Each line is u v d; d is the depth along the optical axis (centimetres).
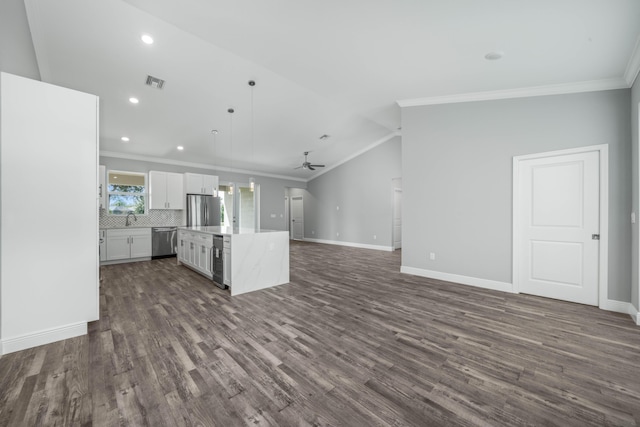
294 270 498
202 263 441
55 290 224
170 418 138
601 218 297
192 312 287
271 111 521
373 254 693
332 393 158
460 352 204
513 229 354
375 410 144
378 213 781
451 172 407
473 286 385
